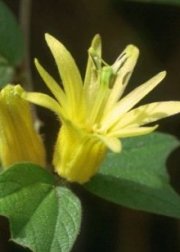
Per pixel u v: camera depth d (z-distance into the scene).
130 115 0.18
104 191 0.18
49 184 0.18
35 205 0.18
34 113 0.23
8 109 0.18
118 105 0.18
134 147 0.20
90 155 0.18
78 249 0.29
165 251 0.29
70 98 0.18
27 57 0.23
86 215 0.29
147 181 0.19
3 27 0.23
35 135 0.19
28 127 0.19
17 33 0.23
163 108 0.18
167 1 0.23
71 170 0.18
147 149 0.20
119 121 0.18
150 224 0.29
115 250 0.29
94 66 0.19
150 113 0.18
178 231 0.29
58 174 0.18
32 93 0.17
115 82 0.19
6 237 0.28
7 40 0.23
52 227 0.17
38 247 0.17
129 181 0.19
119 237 0.29
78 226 0.17
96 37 0.19
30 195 0.18
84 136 0.18
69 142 0.18
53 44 0.18
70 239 0.17
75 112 0.18
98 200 0.29
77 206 0.18
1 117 0.18
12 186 0.18
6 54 0.23
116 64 0.19
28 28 0.25
